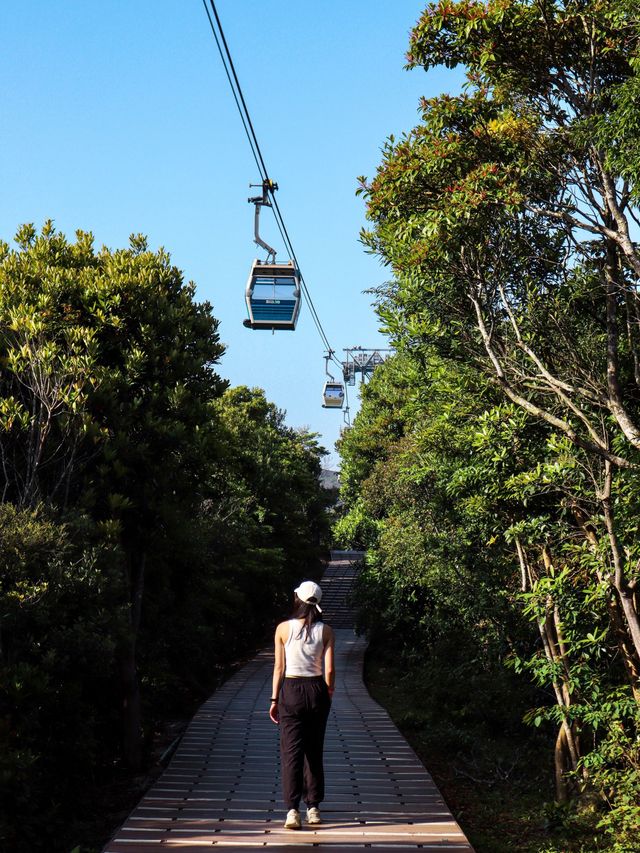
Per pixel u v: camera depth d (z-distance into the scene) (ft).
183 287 47.88
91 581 33.04
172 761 35.73
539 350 33.19
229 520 91.25
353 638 123.34
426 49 29.55
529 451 33.01
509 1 27.99
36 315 39.88
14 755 28.68
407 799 28.27
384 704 70.38
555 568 37.91
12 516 33.17
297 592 23.90
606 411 32.27
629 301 31.24
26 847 29.91
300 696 23.32
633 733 34.76
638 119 25.00
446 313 33.91
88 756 35.01
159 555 49.73
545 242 32.17
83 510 37.32
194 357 46.19
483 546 52.24
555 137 30.30
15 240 47.50
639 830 31.07
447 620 67.82
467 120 30.12
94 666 33.09
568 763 36.81
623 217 28.22
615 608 31.68
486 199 28.48
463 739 48.57
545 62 29.45
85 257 47.44
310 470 179.73
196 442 44.83
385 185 30.22
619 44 28.07
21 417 37.63
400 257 31.86
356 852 22.11
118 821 35.37
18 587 31.35
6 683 29.99
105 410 41.60
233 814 26.40
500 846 31.37
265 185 47.42
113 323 42.60
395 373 97.91
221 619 86.79
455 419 37.37
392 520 78.07
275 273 70.28
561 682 36.45
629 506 28.55
